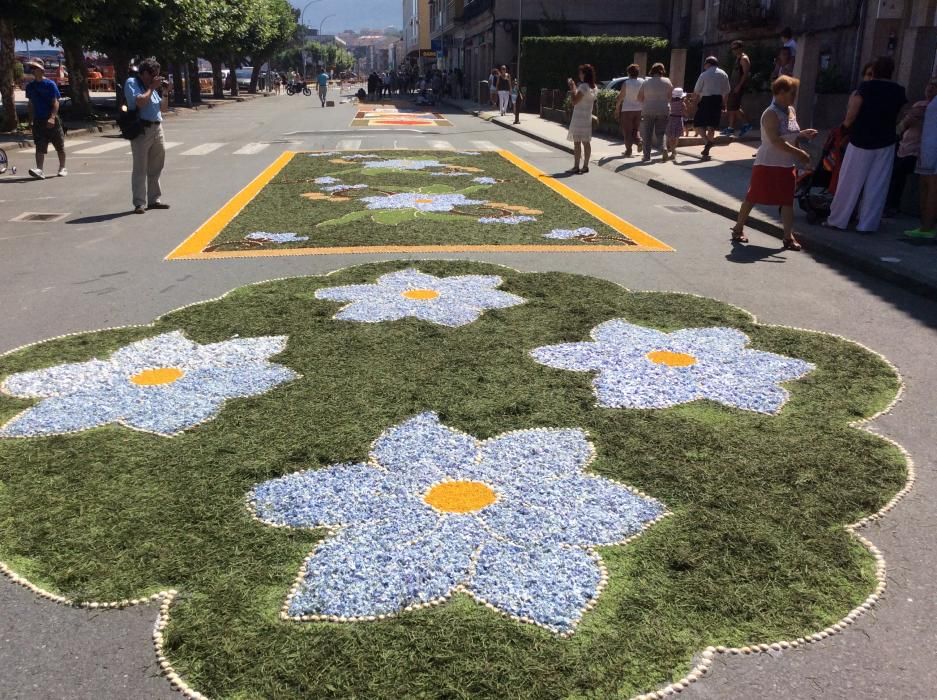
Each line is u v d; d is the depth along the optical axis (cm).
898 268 694
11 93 2042
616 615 269
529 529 317
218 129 2425
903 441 397
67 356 508
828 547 307
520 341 536
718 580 287
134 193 1009
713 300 641
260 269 728
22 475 359
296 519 324
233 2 4141
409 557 298
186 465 368
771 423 413
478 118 3048
